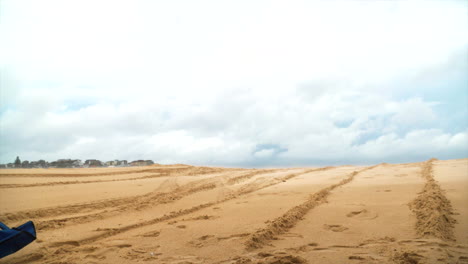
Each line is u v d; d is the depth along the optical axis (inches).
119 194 480.4
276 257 184.4
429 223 235.3
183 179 709.9
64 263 188.5
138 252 207.3
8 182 569.3
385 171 787.4
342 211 319.0
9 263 190.4
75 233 260.7
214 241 226.5
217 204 404.5
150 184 615.8
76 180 651.5
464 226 233.1
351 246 203.3
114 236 253.4
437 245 192.1
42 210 346.0
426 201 316.2
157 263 184.7
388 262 169.8
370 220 273.7
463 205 302.8
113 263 187.0
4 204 379.6
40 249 216.7
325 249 200.4
